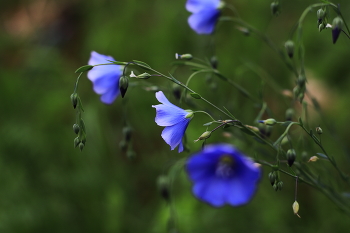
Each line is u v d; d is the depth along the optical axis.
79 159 0.51
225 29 0.58
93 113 0.52
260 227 0.46
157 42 0.58
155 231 0.46
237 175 0.40
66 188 0.49
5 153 0.50
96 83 0.37
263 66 0.55
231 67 0.54
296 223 0.46
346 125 0.50
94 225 0.48
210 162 0.40
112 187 0.49
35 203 0.48
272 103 0.51
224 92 0.52
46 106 0.56
